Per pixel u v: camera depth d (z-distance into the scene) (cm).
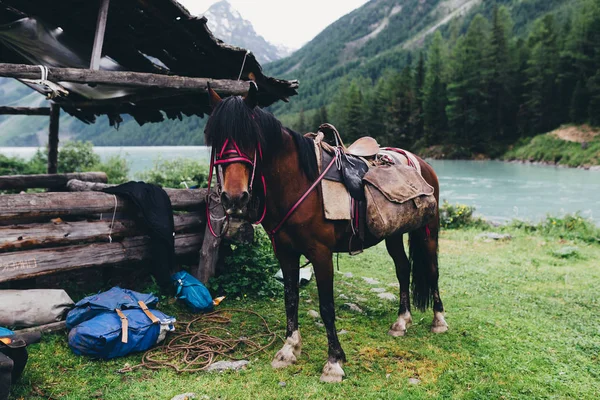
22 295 340
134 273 459
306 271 564
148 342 329
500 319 432
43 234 361
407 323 400
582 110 4712
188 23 421
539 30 6500
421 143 6488
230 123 247
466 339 376
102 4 386
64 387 276
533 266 684
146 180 1112
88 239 391
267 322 403
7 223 479
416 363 328
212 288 463
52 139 775
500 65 5909
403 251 399
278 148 282
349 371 311
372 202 315
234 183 246
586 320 438
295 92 525
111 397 267
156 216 414
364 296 507
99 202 397
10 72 323
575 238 906
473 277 609
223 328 383
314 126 9575
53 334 339
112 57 551
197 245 483
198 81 424
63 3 435
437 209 389
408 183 341
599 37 5181
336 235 308
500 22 6188
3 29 465
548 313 463
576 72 5228
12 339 259
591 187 2197
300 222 288
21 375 281
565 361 340
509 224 1085
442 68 7388
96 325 315
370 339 371
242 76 505
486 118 5756
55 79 346
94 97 581
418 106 6969
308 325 399
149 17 431
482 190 2131
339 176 312
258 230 590
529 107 5375
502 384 298
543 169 3516
